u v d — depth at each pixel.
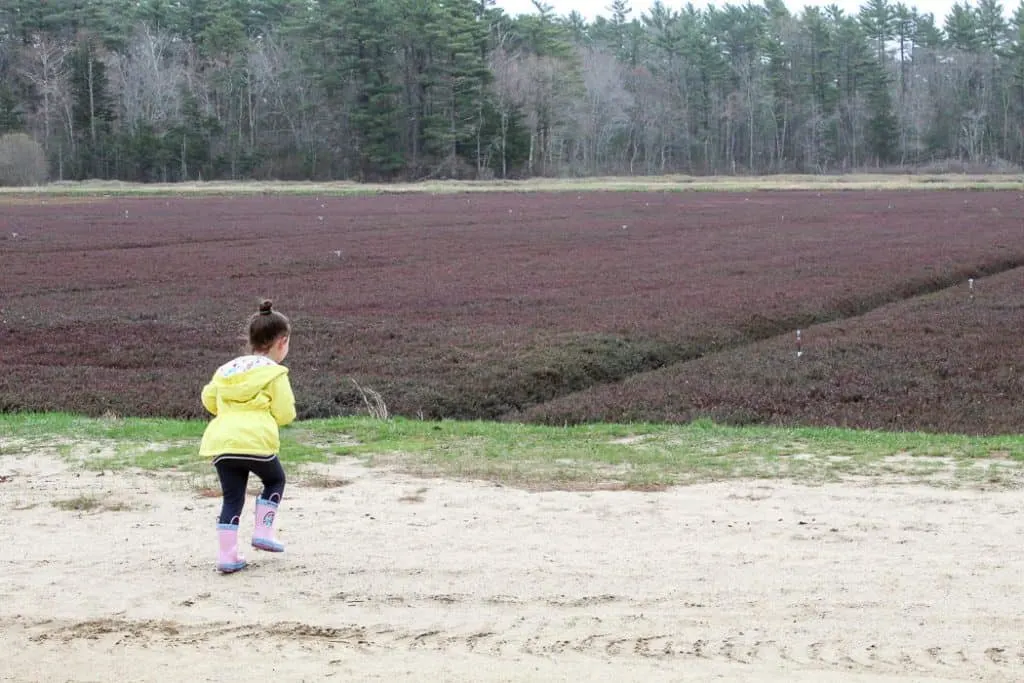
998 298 29.56
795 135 151.38
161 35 141.25
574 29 192.50
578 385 19.50
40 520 8.95
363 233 53.12
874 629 6.28
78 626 6.52
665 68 160.62
